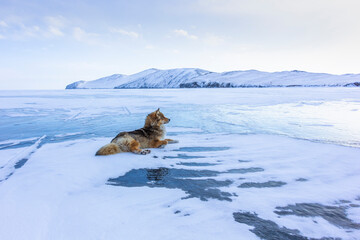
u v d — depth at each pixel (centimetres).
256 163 401
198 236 184
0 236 184
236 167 381
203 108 1485
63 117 1091
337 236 188
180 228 196
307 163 395
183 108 1495
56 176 334
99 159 429
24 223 205
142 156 452
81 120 995
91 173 350
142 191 284
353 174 339
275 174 344
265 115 1112
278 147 512
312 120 945
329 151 473
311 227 201
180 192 280
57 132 741
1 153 483
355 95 2662
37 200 255
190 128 798
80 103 1962
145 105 1750
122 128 807
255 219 215
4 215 219
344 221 213
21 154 471
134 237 182
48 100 2367
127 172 360
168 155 459
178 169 374
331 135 657
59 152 486
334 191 280
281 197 264
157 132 545
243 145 538
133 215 220
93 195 271
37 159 431
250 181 318
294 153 461
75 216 218
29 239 181
